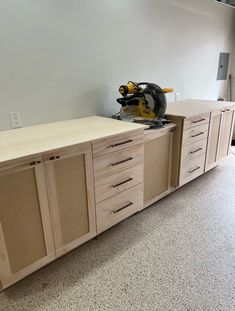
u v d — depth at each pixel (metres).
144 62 2.72
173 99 3.29
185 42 3.17
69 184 1.59
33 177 1.41
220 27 3.69
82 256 1.80
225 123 3.02
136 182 2.06
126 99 2.33
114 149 1.78
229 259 1.74
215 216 2.25
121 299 1.46
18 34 1.74
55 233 1.61
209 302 1.42
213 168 3.31
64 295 1.49
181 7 2.94
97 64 2.29
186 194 2.65
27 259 1.51
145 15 2.56
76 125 2.00
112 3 2.24
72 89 2.17
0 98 1.78
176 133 2.36
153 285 1.54
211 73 3.83
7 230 1.37
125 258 1.77
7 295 1.49
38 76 1.93
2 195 1.31
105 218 1.89
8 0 1.65
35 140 1.60
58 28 1.94
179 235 2.00
